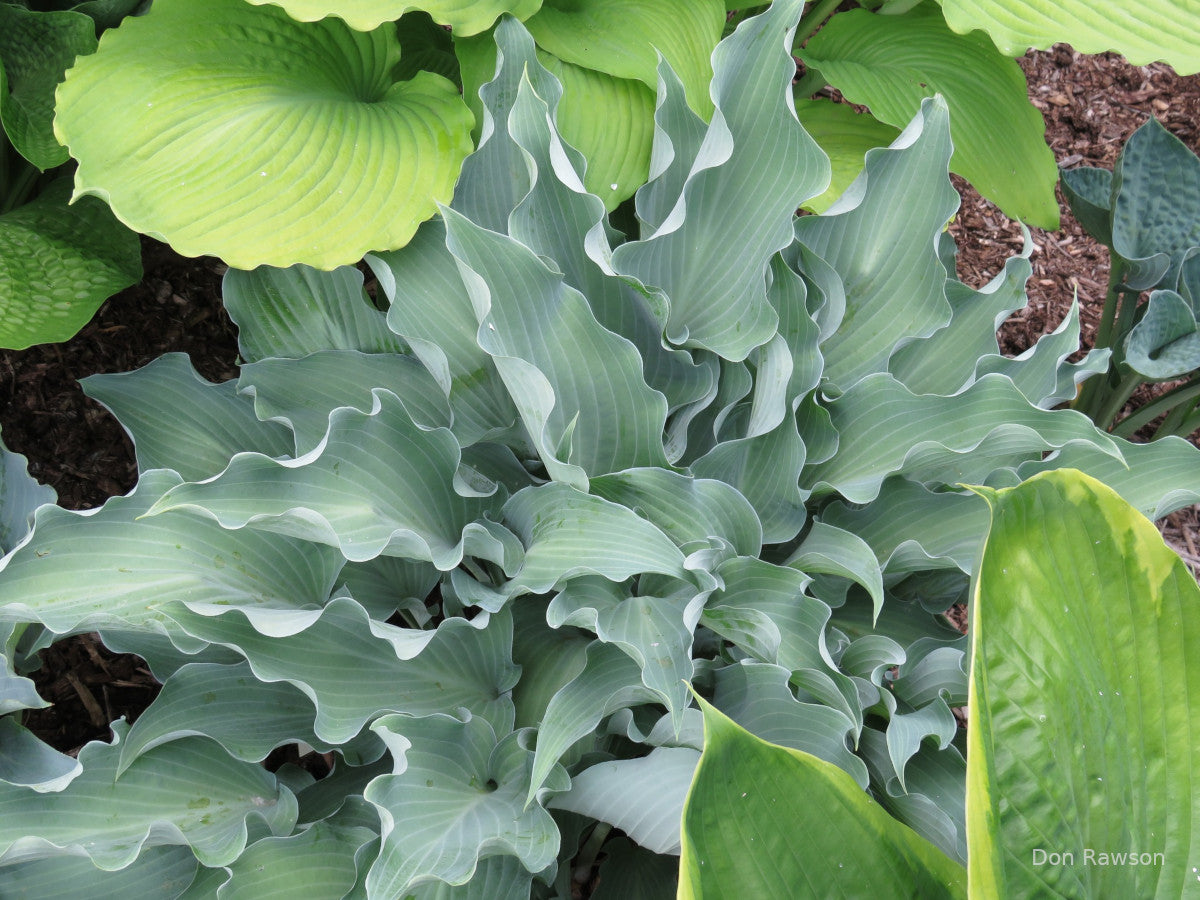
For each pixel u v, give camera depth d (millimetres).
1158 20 1877
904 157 1823
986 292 1874
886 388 1812
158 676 1804
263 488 1712
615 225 1989
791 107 1797
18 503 1839
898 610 1872
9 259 1902
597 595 1775
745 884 1504
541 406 1729
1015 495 1501
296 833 1757
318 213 1802
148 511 1710
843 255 1867
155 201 1785
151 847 1764
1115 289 2102
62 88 1809
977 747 1433
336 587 1830
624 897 1826
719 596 1786
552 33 1915
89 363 2066
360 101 1906
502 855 1747
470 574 1855
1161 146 2041
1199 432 2281
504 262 1746
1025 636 1506
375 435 1746
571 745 1757
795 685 1807
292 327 1866
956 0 1920
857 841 1518
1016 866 1502
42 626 1826
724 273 1848
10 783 1704
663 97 1829
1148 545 1508
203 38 1856
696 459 1874
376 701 1758
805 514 1838
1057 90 2479
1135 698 1521
